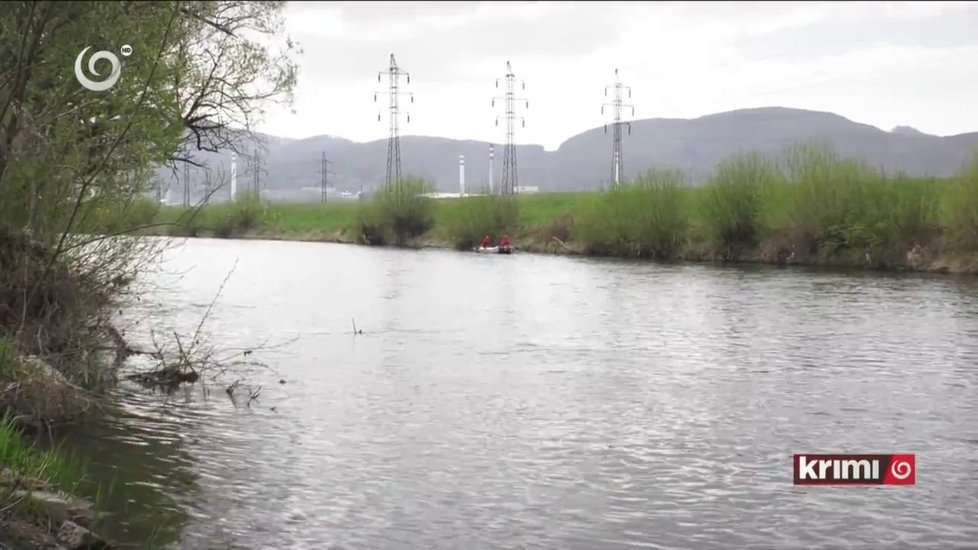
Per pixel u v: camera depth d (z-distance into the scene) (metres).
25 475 12.50
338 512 13.56
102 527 12.49
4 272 18.61
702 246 80.56
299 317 37.59
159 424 18.42
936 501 14.48
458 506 13.95
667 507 14.09
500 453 16.94
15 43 15.01
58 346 19.80
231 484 14.70
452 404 21.02
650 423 19.38
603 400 21.62
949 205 63.88
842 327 34.91
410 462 16.25
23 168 17.12
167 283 52.94
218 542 12.21
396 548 12.24
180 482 14.70
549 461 16.47
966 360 27.39
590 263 76.44
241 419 19.11
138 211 20.97
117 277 21.22
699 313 39.81
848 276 60.09
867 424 19.47
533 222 103.75
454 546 12.35
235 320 36.22
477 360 27.28
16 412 16.75
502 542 12.55
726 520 13.57
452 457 16.61
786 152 76.50
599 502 14.25
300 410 20.12
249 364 25.67
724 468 16.16
